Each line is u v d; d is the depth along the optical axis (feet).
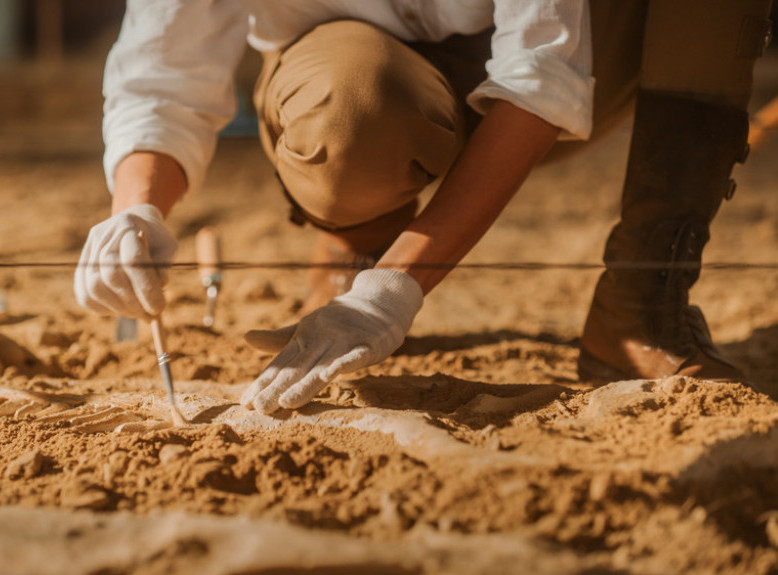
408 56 5.98
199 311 8.41
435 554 4.33
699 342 6.08
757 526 4.67
